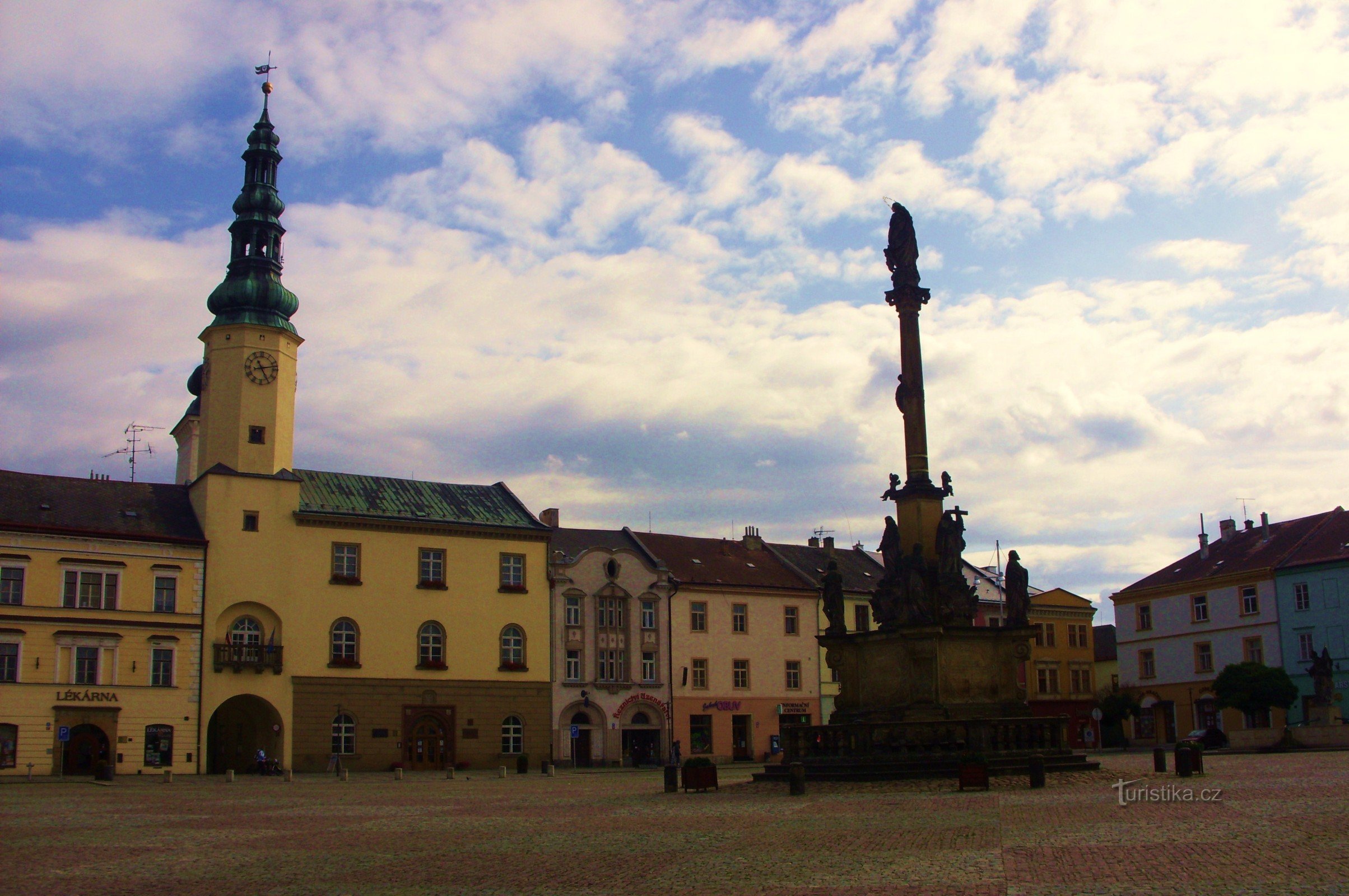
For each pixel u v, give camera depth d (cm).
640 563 8475
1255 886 1562
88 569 6725
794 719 8919
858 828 2423
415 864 2105
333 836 2669
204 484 7181
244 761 7394
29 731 6425
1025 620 3884
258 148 7912
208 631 7000
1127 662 10075
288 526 7356
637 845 2289
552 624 8069
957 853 1970
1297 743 6950
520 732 7844
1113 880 1645
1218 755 6531
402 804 3778
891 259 4138
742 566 9238
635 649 8331
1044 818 2466
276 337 7662
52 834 2770
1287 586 8819
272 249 7869
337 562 7488
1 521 6512
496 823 2925
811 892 1648
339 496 7725
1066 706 10331
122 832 2833
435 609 7712
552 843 2386
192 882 1936
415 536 7738
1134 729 9938
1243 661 9106
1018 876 1705
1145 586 9988
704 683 8581
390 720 7450
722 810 3048
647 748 8306
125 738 6656
